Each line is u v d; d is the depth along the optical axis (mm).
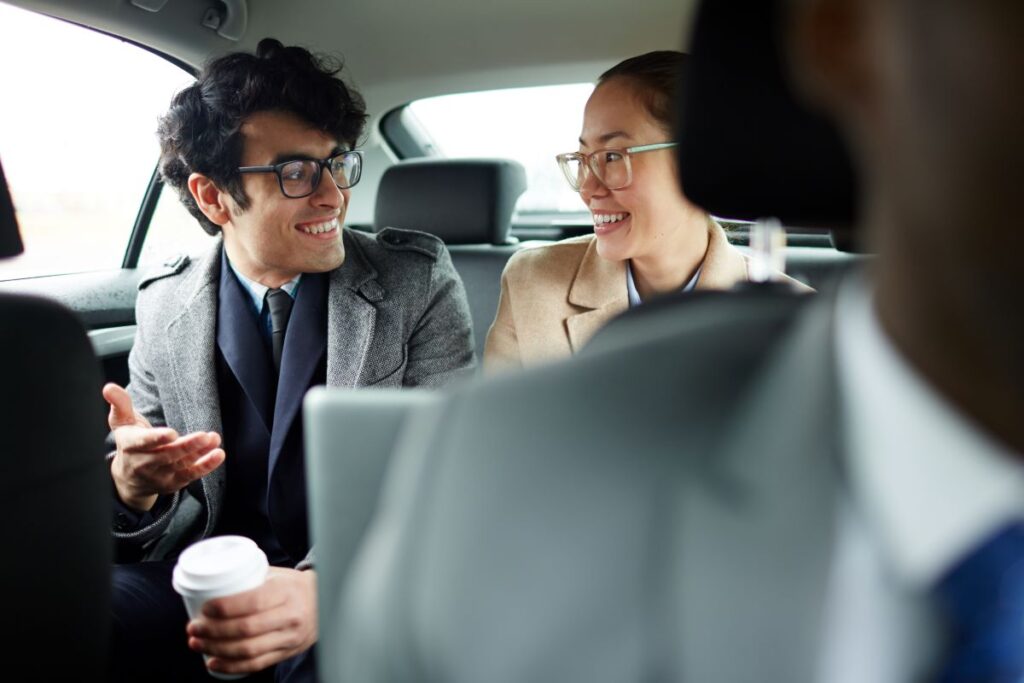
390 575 333
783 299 450
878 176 264
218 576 978
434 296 1620
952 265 238
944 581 271
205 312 1518
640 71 1355
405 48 2219
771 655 266
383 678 324
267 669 1333
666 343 354
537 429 318
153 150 2240
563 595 290
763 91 574
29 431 764
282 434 1432
